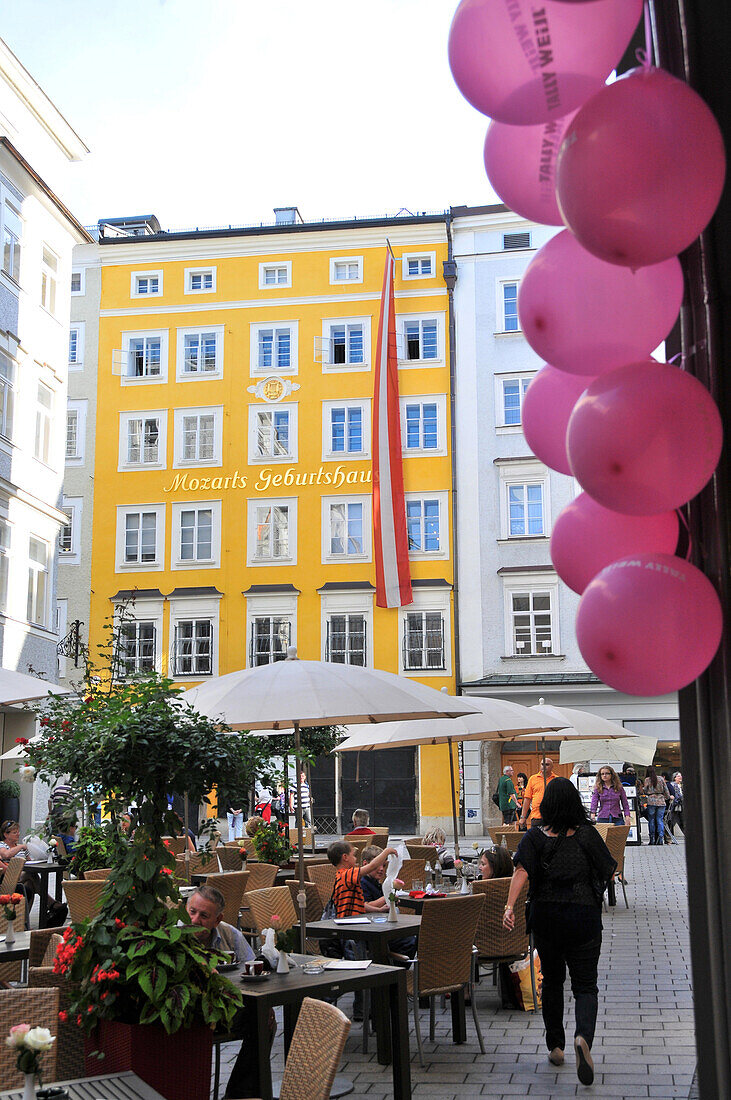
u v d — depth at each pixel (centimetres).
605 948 1218
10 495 2583
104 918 546
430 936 761
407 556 3709
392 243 4000
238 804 634
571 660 3622
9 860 1373
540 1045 789
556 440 429
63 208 2869
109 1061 523
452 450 3806
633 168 307
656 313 363
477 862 1236
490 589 3709
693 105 315
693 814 413
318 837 3519
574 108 339
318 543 3844
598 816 1908
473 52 324
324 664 815
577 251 368
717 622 355
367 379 3925
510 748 3581
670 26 430
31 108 2909
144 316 4109
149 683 638
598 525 392
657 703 3481
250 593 3831
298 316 4012
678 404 337
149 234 4159
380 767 3619
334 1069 419
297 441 3922
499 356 3850
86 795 599
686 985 996
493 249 3938
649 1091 661
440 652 3703
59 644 2916
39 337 2802
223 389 4003
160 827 591
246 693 760
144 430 4034
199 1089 523
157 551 3934
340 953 921
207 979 536
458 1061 750
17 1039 379
